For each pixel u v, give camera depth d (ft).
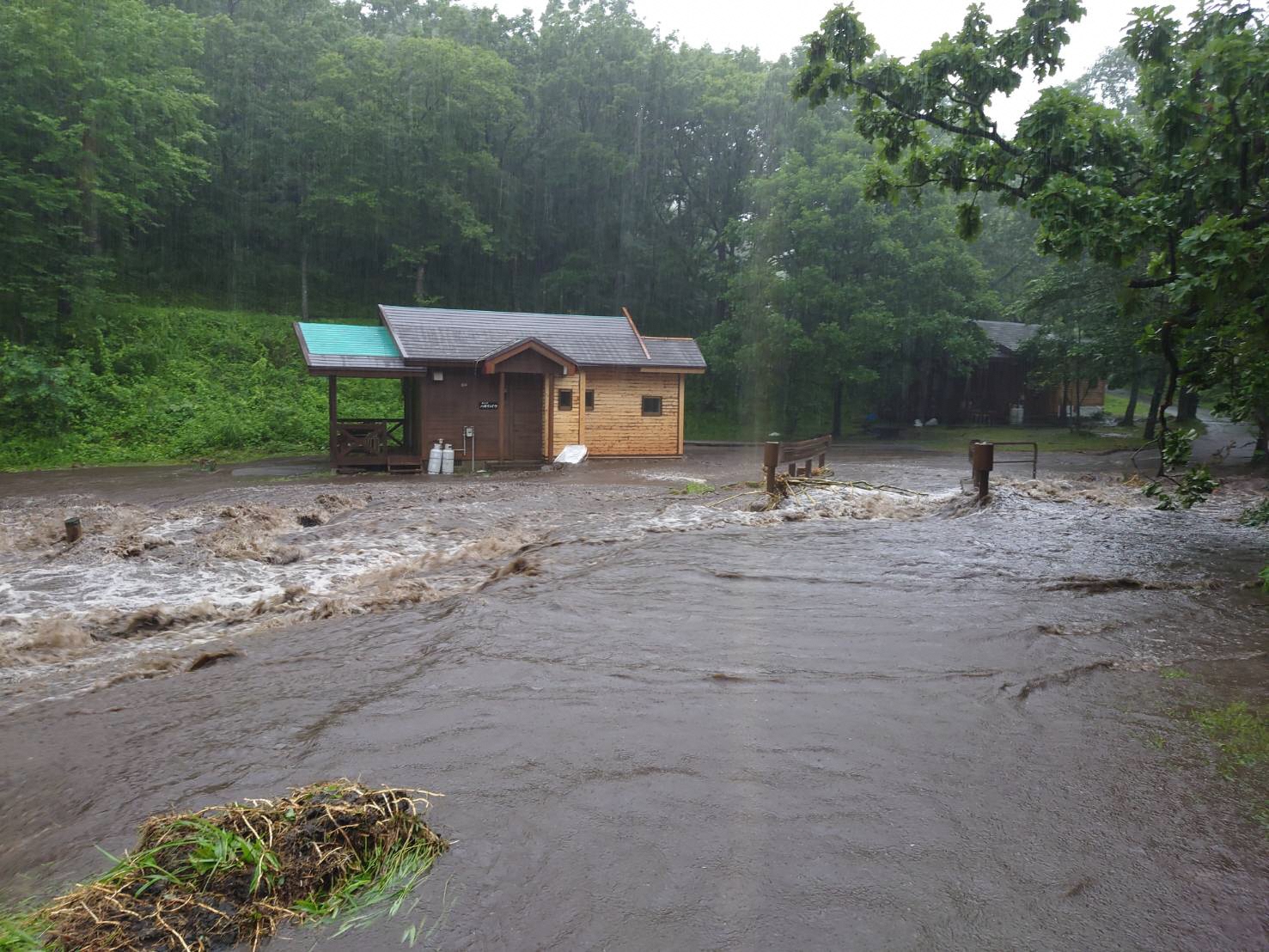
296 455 81.25
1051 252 34.96
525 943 7.23
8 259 87.92
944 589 22.43
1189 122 32.35
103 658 18.57
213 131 113.50
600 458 77.46
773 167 126.62
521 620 19.01
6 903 8.00
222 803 10.06
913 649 16.78
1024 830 9.27
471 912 7.66
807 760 11.20
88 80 90.27
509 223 140.26
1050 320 103.71
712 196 139.03
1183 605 20.68
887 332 106.11
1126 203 31.01
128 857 8.50
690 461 75.82
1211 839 9.11
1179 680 14.83
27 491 53.01
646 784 10.37
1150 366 84.12
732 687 14.34
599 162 136.67
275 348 107.76
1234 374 32.12
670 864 8.47
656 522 36.55
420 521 38.19
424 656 16.56
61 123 92.27
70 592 25.26
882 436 115.24
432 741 11.92
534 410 74.59
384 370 67.77
